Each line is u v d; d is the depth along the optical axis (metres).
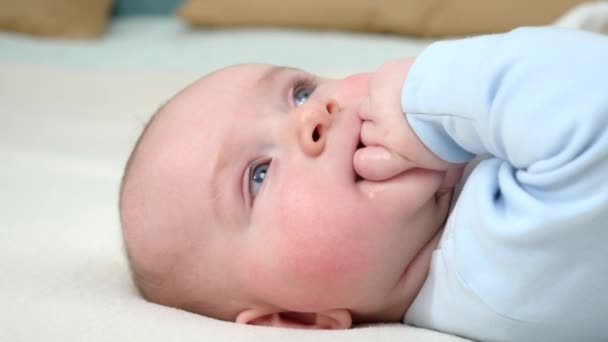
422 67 0.85
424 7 2.54
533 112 0.74
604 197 0.71
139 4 3.15
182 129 0.98
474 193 0.81
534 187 0.75
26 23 2.75
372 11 2.61
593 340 0.82
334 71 2.13
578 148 0.71
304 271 0.88
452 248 0.84
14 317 0.84
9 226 1.22
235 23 2.75
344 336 0.82
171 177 0.95
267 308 0.94
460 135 0.82
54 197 1.39
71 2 2.81
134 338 0.79
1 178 1.51
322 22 2.68
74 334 0.80
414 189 0.86
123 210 1.00
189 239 0.94
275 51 2.46
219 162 0.94
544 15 2.38
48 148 1.75
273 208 0.90
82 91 2.18
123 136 1.81
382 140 0.86
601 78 0.72
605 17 1.54
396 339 0.81
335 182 0.88
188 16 2.77
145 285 0.99
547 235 0.74
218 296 0.95
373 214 0.87
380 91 0.89
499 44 0.80
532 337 0.82
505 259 0.78
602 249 0.73
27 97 2.16
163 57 2.50
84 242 1.15
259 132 0.94
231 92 1.00
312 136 0.89
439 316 0.88
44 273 1.00
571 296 0.77
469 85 0.79
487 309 0.82
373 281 0.89
